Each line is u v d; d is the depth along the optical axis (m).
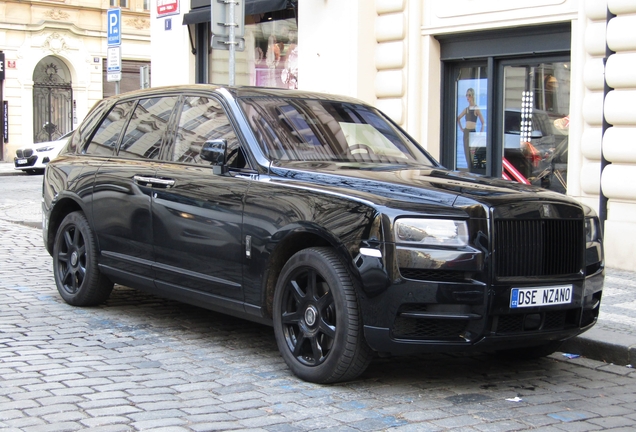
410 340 4.67
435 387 5.07
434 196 4.81
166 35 16.48
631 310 6.97
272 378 5.13
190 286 5.92
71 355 5.54
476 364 5.72
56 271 7.32
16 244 10.91
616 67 8.74
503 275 4.71
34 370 5.12
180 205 5.94
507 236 4.73
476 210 4.68
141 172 6.38
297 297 5.11
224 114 5.99
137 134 6.79
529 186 5.39
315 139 5.93
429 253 4.61
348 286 4.79
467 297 4.60
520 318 4.84
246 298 5.46
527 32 10.22
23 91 34.22
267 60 14.65
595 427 4.40
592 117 9.20
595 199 9.26
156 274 6.22
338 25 11.98
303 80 12.74
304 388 4.93
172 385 4.91
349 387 4.98
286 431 4.13
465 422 4.38
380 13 11.73
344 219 4.84
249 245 5.37
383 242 4.65
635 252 8.78
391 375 5.32
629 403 4.89
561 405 4.79
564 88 10.02
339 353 4.80
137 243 6.36
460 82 11.30
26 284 8.13
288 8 13.35
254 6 13.74
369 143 6.21
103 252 6.77
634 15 8.68
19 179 23.75
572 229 5.07
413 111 11.38
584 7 9.27
